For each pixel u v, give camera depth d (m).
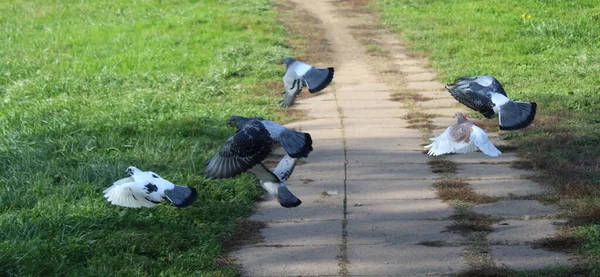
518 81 14.54
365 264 7.92
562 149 10.95
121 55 17.67
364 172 10.53
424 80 15.31
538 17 19.41
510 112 6.63
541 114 12.48
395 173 10.45
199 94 14.32
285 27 20.38
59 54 18.36
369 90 14.74
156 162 10.55
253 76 15.73
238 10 22.09
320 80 6.66
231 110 13.29
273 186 6.39
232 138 6.12
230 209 9.22
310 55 17.52
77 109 13.40
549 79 14.59
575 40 17.39
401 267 7.82
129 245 8.20
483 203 9.34
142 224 8.80
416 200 9.53
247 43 18.25
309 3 23.56
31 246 7.93
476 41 17.75
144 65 16.69
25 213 8.91
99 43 19.27
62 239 8.26
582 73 14.88
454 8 21.19
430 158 10.95
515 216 8.93
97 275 7.58
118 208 9.07
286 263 8.00
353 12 22.09
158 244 8.25
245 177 9.95
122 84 15.29
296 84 6.71
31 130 12.13
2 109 13.80
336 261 8.01
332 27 20.38
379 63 16.73
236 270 7.80
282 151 11.34
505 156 10.92
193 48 18.02
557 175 9.98
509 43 17.34
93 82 15.40
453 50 17.23
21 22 22.11
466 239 8.39
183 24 20.38
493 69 15.42
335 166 10.78
